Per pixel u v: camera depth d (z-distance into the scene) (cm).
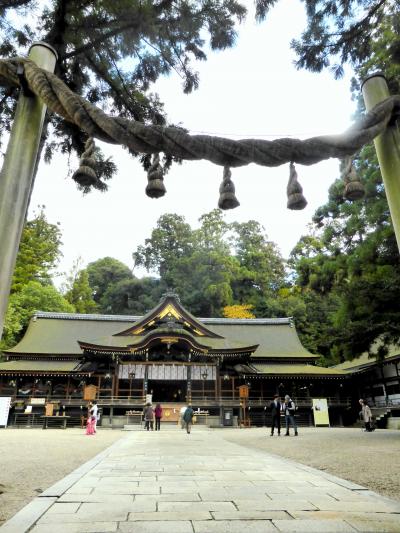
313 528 299
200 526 304
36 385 2711
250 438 1428
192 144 272
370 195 1159
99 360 2798
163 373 2762
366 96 391
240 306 5003
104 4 620
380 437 1339
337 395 2848
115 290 5869
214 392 2770
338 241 1341
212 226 6106
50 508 361
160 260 6488
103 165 760
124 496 415
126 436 1573
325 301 4456
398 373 2502
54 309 4244
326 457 828
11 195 326
